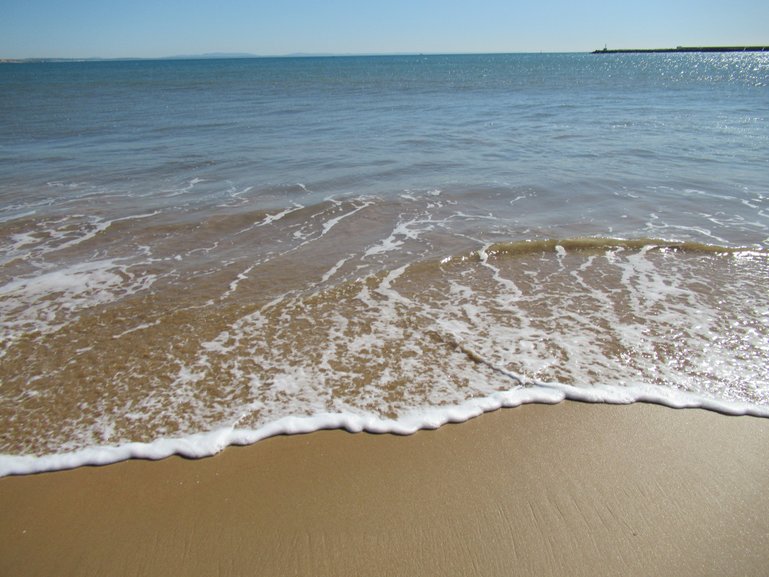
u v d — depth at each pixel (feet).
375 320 17.42
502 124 64.75
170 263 22.62
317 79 185.37
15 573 9.00
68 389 13.83
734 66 282.36
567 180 35.86
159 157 45.50
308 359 15.16
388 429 12.39
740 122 63.67
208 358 15.23
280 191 34.01
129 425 12.48
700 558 9.29
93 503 10.41
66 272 21.61
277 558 9.25
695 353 15.30
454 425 12.59
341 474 11.15
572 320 17.30
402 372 14.53
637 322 17.11
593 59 471.21
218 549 9.43
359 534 9.73
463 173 38.32
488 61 437.58
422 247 24.22
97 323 17.29
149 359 15.19
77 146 51.49
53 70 339.98
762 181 34.94
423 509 10.28
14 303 18.72
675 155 43.86
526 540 9.62
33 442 11.94
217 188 34.99
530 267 21.83
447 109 82.79
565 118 70.18
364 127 62.85
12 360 15.15
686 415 12.85
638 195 32.24
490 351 15.52
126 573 9.00
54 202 31.63
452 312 17.97
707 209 29.45
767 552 9.41
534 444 12.00
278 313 17.90
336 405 13.19
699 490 10.74
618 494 10.64
